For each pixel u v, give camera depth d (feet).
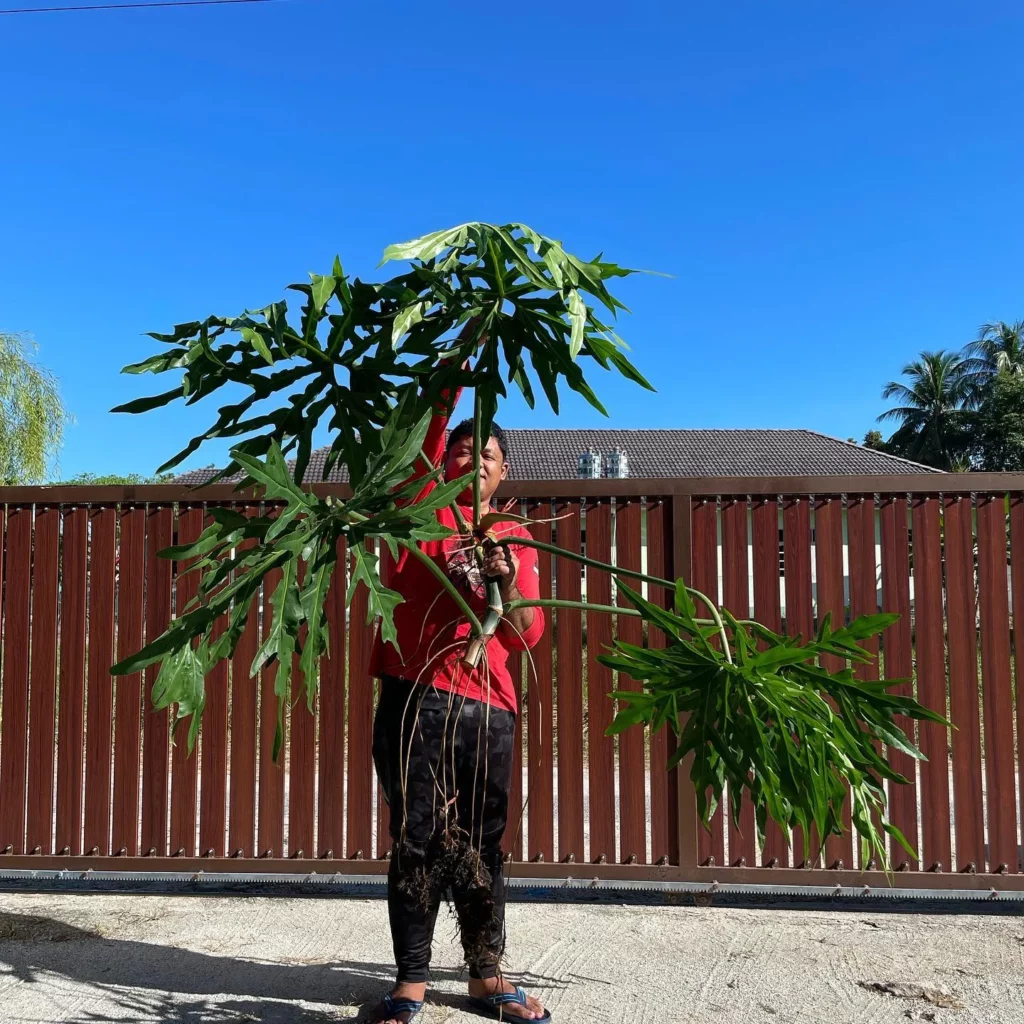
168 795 12.22
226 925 10.98
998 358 156.56
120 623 12.17
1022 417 147.33
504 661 8.58
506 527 9.83
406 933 8.16
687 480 11.80
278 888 12.50
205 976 9.44
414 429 6.89
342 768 12.03
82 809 12.26
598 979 9.35
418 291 7.31
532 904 11.80
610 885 11.68
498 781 8.30
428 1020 8.38
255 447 7.90
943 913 11.41
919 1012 8.56
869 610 11.58
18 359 49.29
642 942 10.38
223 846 12.09
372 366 7.68
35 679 12.23
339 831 11.98
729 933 10.66
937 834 11.43
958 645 11.45
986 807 11.43
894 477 11.56
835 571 11.68
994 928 10.81
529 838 11.89
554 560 12.00
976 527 11.53
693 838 11.63
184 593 12.20
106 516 12.29
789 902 11.89
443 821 7.61
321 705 12.07
